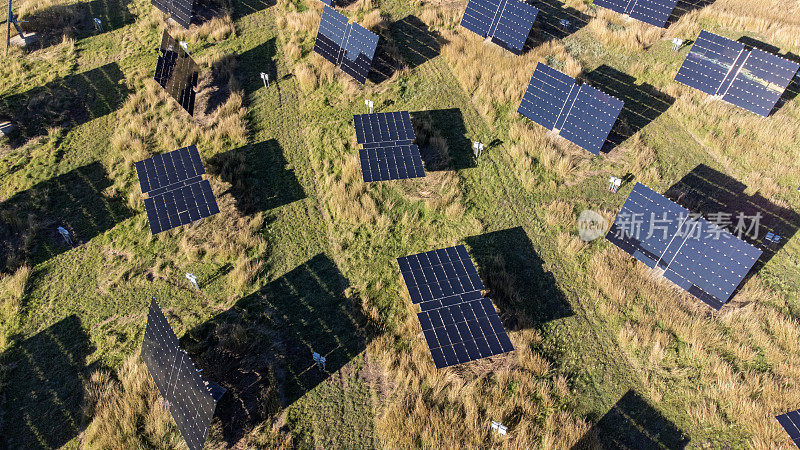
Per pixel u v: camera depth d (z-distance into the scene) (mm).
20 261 23281
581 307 21688
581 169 26188
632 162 26172
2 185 26094
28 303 22109
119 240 24094
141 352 19859
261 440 18219
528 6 30219
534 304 21828
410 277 21000
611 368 19969
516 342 20625
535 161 26516
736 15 32844
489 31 32062
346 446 18312
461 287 20719
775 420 17875
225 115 29094
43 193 25734
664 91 29000
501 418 18516
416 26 33969
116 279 22766
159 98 29938
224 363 20094
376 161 25250
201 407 17094
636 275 22250
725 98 27781
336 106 29453
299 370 20141
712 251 20734
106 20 35344
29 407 19297
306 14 34469
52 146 27812
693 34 32219
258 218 24609
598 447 17734
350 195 25125
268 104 29781
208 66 31906
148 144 27750
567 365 20078
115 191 25797
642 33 32125
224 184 25859
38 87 30750
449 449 17719
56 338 21094
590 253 23172
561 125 26938
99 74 31609
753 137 26484
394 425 18406
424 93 30000
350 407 19203
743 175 25297
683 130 27453
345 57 30219
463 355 18891
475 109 29234
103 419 18500
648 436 18266
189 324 21297
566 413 18609
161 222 23109
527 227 24312
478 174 26266
